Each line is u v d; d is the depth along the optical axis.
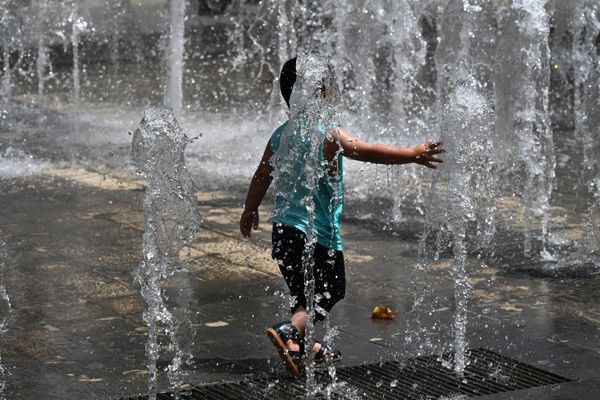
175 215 13.29
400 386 12.77
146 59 50.28
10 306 15.91
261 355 13.80
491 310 15.81
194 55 49.81
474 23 27.95
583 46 45.19
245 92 40.62
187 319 15.29
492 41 27.64
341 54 32.00
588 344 14.34
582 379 13.02
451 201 16.47
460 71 28.03
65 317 15.41
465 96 16.09
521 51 23.55
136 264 18.33
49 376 13.04
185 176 13.25
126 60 49.91
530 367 13.45
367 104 30.89
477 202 22.81
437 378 13.04
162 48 51.19
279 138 13.17
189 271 17.80
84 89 42.50
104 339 14.42
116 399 12.30
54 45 50.16
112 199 23.80
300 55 13.05
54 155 29.16
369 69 31.16
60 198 23.89
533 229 20.91
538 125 23.62
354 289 16.86
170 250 13.38
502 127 23.70
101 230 20.84
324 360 13.54
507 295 16.59
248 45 51.59
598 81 19.56
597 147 19.50
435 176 17.11
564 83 42.59
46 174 26.66
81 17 51.12
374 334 14.66
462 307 15.87
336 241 13.16
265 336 14.56
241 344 14.21
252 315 15.50
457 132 16.12
